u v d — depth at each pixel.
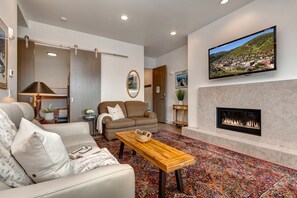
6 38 1.83
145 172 1.93
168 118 5.72
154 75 6.39
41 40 3.42
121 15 3.08
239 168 2.02
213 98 3.28
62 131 2.02
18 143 0.82
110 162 1.12
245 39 2.61
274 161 2.15
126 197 0.85
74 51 3.76
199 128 3.60
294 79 2.13
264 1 2.49
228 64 2.90
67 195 0.67
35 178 0.78
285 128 2.21
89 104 3.95
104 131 3.47
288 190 1.56
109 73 4.30
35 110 2.65
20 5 2.68
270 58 2.28
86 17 3.17
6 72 1.83
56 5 2.74
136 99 4.75
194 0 2.61
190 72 3.94
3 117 1.00
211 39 3.40
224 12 2.99
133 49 4.71
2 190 0.64
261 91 2.49
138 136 1.97
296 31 2.16
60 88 5.18
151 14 3.05
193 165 2.11
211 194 1.51
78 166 1.04
